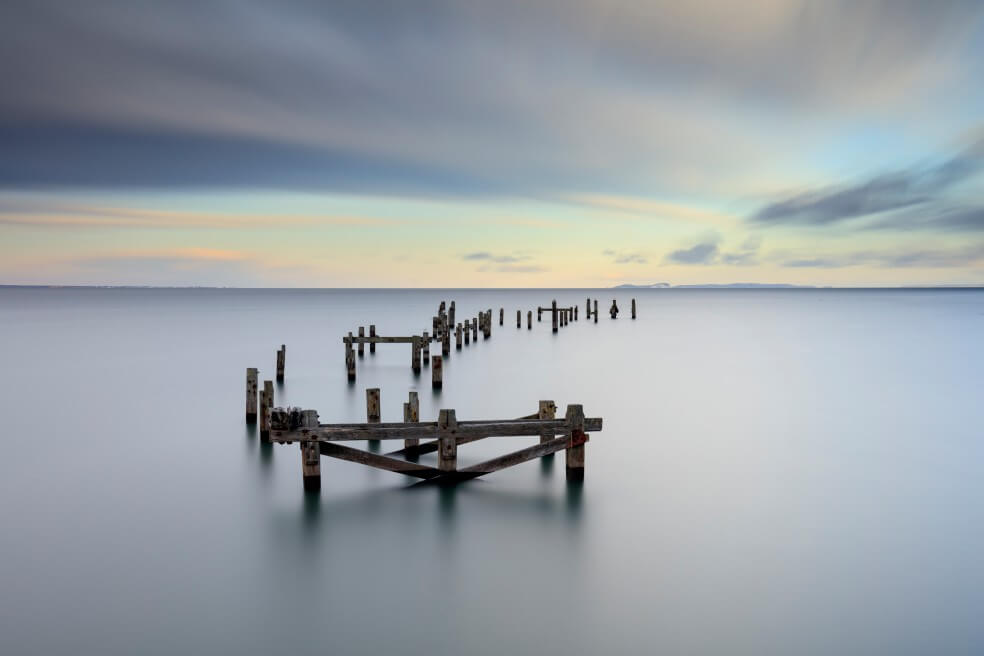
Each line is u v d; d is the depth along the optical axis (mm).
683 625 8672
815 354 39156
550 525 11859
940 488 13992
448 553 10758
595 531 11609
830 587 9625
